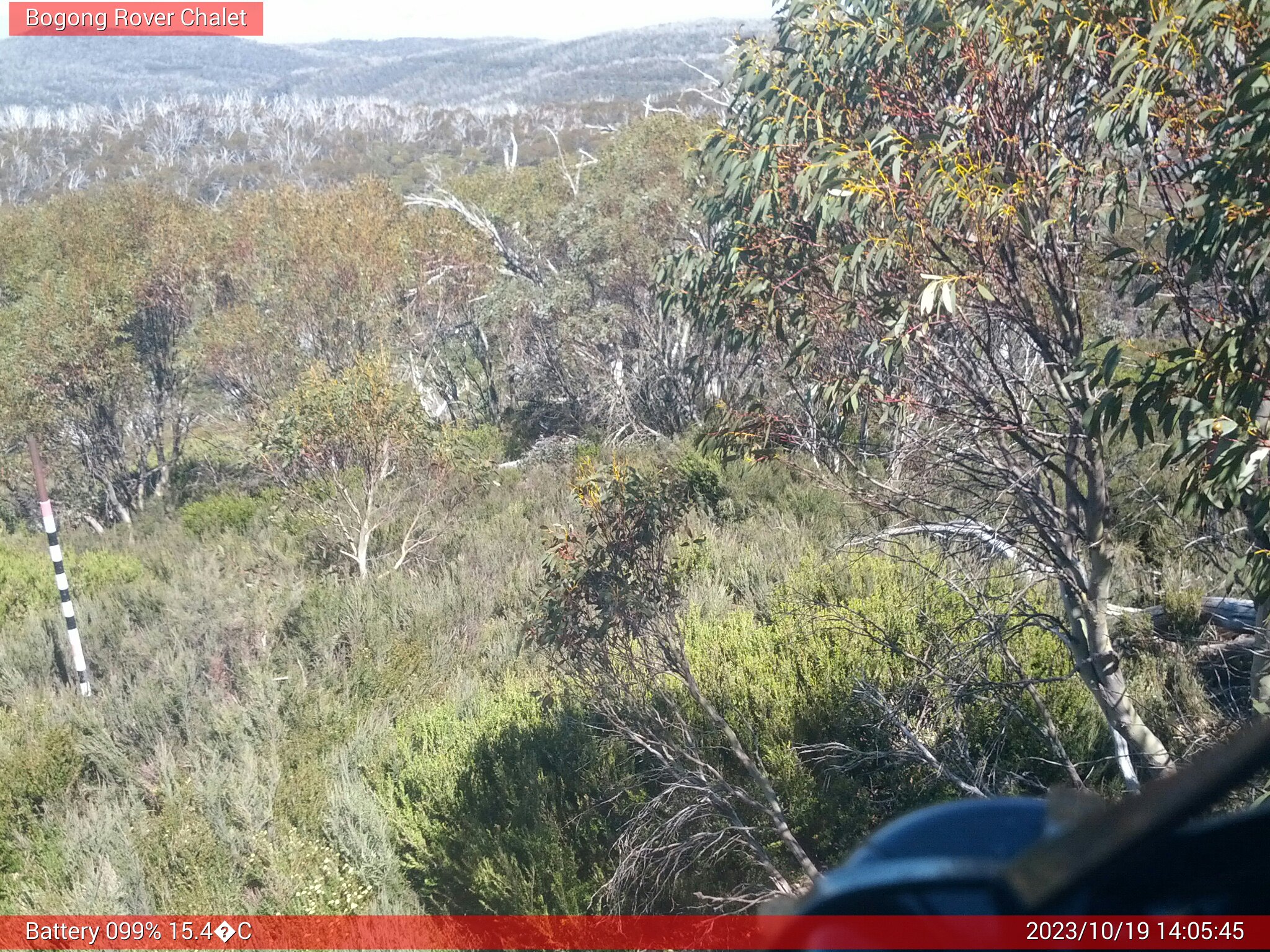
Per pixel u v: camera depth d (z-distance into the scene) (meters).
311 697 8.82
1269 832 0.73
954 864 0.73
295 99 178.25
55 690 10.16
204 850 6.47
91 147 115.12
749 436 4.72
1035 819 0.93
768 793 4.89
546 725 6.75
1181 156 3.88
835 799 5.43
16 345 22.00
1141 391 3.33
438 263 24.05
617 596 5.29
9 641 11.43
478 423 23.64
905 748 5.33
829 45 4.66
